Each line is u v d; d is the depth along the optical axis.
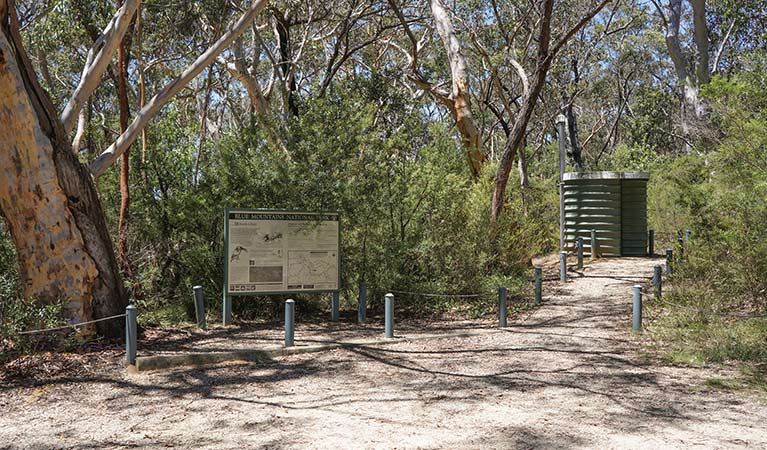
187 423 6.35
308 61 27.05
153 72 21.59
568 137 34.16
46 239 9.35
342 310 13.45
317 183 12.43
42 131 9.24
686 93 26.02
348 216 12.79
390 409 6.76
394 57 30.88
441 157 15.65
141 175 13.94
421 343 10.12
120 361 8.73
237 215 11.54
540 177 30.17
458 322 12.09
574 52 30.53
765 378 7.84
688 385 7.59
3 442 5.89
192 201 12.91
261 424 6.28
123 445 5.75
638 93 42.16
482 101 27.42
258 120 13.74
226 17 19.33
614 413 6.57
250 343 9.88
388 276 13.19
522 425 6.20
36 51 19.55
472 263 14.05
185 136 16.72
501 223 15.85
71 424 6.37
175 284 13.45
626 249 20.77
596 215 20.69
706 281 11.38
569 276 16.94
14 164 9.15
